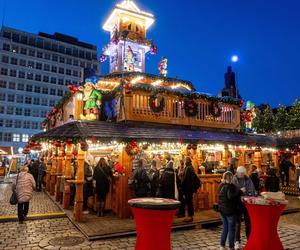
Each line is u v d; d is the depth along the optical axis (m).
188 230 8.62
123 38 19.62
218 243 7.25
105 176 9.91
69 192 11.41
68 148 11.98
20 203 9.26
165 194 9.01
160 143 10.01
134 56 20.03
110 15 20.72
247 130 16.34
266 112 28.23
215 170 12.76
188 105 12.52
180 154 14.63
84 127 9.49
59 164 14.83
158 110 11.66
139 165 9.21
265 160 18.77
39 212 10.67
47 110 64.94
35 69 64.69
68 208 11.30
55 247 6.79
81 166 9.44
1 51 60.88
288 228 9.02
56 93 66.75
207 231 8.52
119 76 16.34
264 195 5.87
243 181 7.15
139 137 9.61
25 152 17.62
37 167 18.53
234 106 14.19
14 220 9.56
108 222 9.01
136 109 11.31
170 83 17.59
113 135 9.27
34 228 8.57
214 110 13.22
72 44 70.94
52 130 11.20
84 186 10.67
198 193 11.13
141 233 4.46
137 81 16.50
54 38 69.69
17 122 61.25
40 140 10.99
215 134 12.46
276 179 12.11
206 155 17.00
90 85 11.44
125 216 9.62
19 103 61.88
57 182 13.32
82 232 7.99
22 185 9.37
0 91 60.06
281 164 18.12
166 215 4.38
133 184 8.99
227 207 6.41
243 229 8.82
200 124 12.90
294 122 25.73
